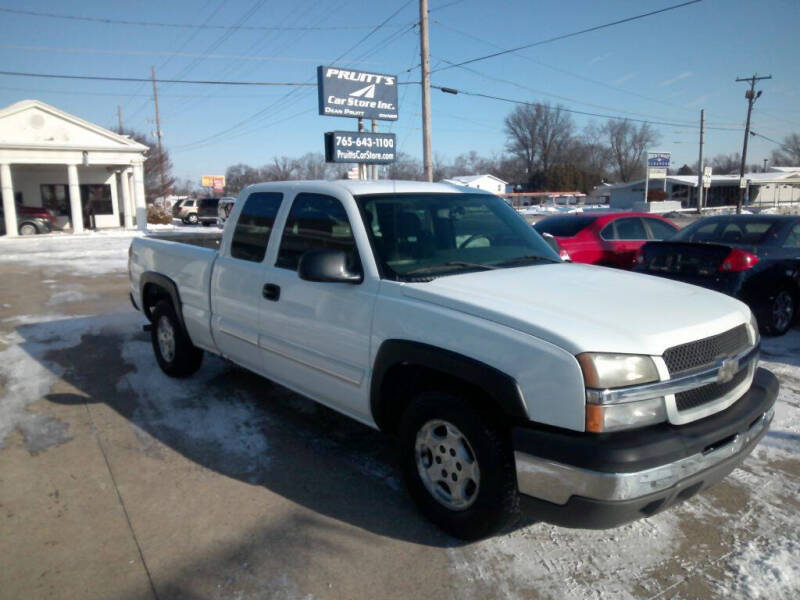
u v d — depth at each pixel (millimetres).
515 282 3340
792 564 2951
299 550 3082
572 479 2549
